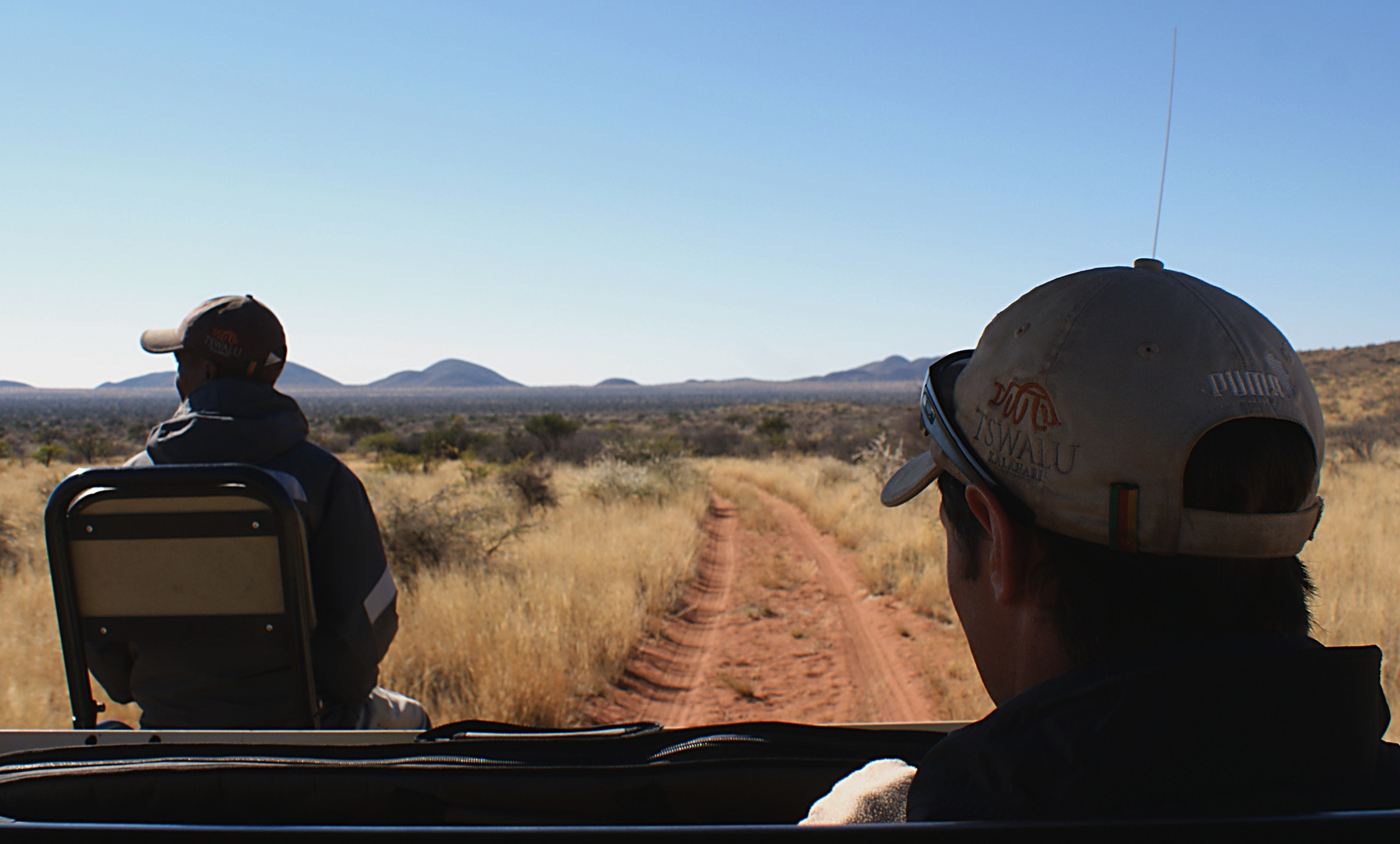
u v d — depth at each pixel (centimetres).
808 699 610
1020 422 84
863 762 121
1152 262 92
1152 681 72
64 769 115
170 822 114
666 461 2178
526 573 861
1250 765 69
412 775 114
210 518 191
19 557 912
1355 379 6253
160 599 195
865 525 1370
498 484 1623
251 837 67
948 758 85
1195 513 75
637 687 632
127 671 213
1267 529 75
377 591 224
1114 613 78
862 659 707
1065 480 80
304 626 193
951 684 611
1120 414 77
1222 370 78
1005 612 91
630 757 124
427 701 516
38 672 520
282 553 189
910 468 112
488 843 66
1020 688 89
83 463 3300
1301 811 69
